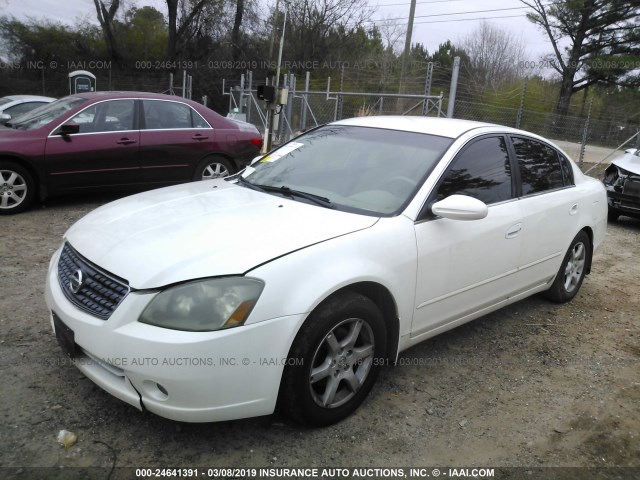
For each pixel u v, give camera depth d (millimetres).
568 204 4609
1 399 3020
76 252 3002
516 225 3953
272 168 4027
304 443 2863
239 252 2686
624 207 8891
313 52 38344
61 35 35000
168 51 34438
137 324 2514
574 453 2977
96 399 3082
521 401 3443
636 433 3195
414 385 3525
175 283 2533
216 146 8078
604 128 17281
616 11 35031
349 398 3055
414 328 3367
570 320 4773
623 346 4348
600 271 6449
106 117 7312
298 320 2639
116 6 34156
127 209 3377
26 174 6824
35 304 4207
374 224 3115
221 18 35625
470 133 3848
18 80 31266
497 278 3908
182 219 3088
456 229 3471
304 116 16219
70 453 2656
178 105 7910
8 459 2582
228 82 35250
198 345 2430
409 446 2916
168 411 2514
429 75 12688
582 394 3586
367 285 3000
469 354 4004
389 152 3742
